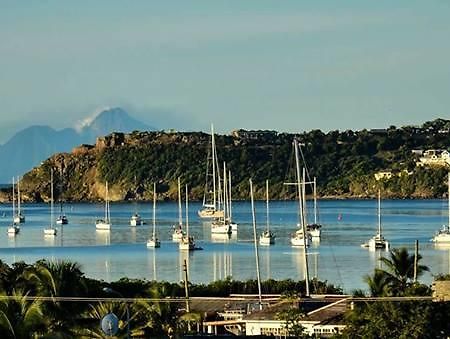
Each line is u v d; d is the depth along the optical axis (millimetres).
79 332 70250
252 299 117688
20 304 63094
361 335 76688
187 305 102875
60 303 71875
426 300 76750
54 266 77688
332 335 86375
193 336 88125
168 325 82250
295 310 94438
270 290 135125
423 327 74250
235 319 106562
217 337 88500
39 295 74250
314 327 93438
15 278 89688
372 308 77188
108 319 60781
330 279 187875
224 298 117750
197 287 129250
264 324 96625
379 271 96562
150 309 80250
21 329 59531
